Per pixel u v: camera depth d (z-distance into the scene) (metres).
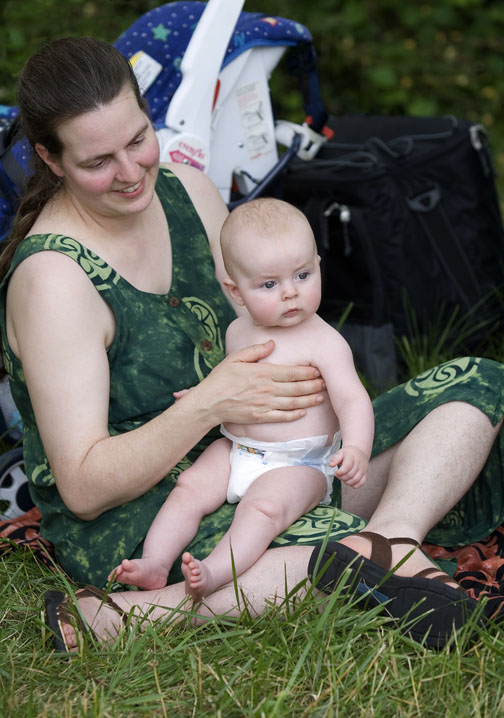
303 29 3.21
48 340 2.06
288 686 1.81
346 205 3.51
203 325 2.32
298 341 2.19
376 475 2.44
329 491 2.25
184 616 2.05
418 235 3.53
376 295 3.50
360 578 1.98
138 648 1.93
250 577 2.05
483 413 2.27
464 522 2.51
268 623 2.01
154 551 2.10
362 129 3.86
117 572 2.04
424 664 1.87
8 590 2.28
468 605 1.90
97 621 2.01
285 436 2.15
